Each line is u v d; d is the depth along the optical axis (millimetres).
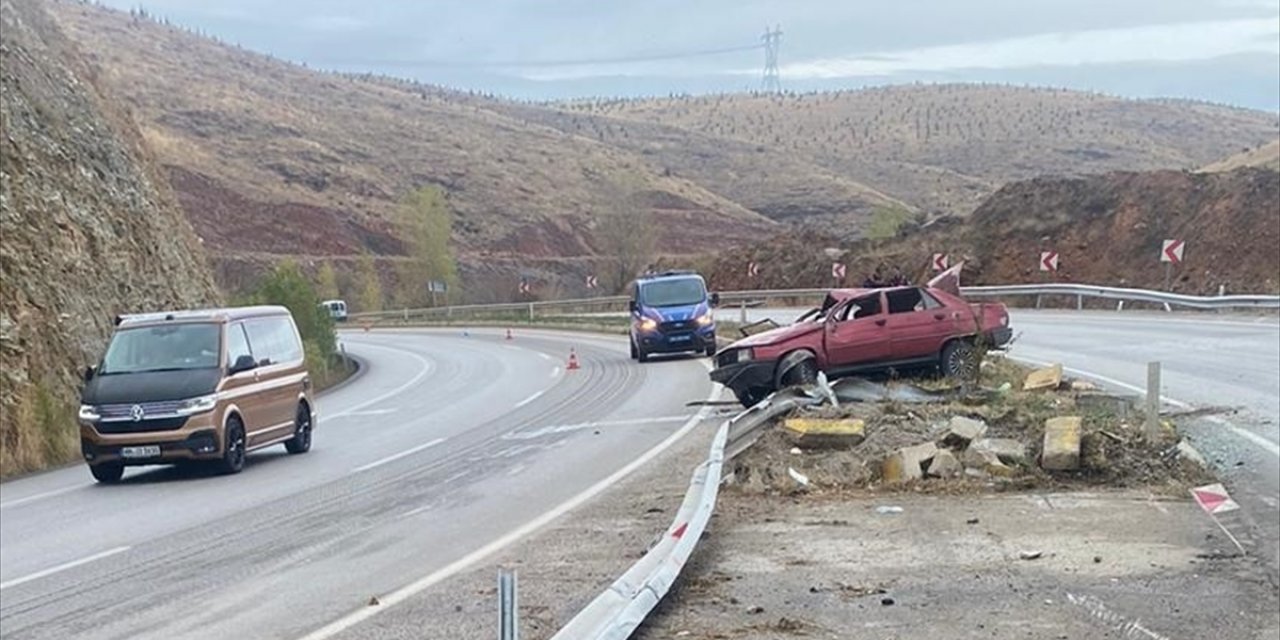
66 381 22281
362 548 10883
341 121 138750
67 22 159125
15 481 17578
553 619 8023
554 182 129125
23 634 8328
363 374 39562
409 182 118375
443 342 53031
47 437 19891
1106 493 11727
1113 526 10328
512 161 135125
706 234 115500
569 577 9266
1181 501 11219
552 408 23469
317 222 97000
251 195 97000
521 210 114875
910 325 20031
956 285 22531
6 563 11047
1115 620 7645
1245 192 44156
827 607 8086
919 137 173250
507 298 89062
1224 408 15891
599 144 161000
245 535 11828
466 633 7742
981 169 152250
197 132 115938
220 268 80312
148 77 131750
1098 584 8523
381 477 15539
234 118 123375
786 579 8891
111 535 12289
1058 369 18531
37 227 24703
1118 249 47031
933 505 11539
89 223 27469
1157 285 43781
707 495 10523
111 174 31156
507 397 26844
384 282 91938
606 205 84938
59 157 28047
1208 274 42344
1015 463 12602
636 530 11031
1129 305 40500
